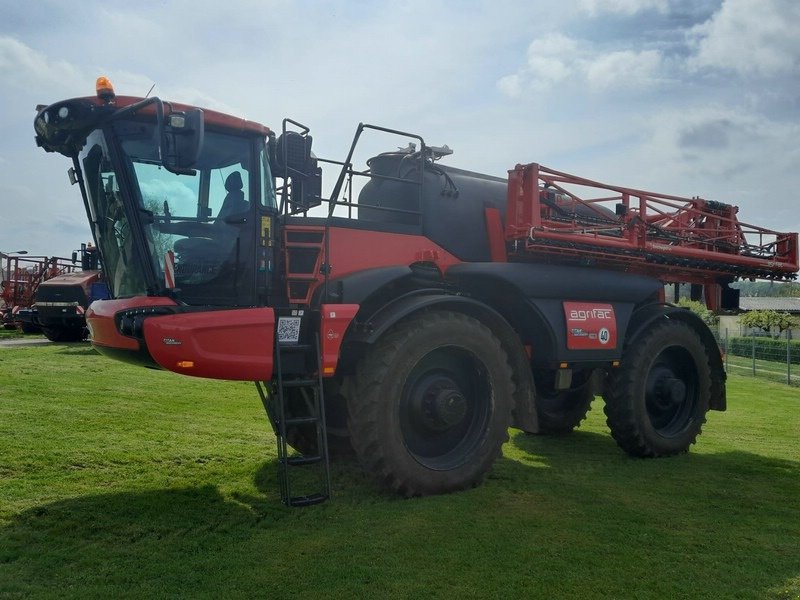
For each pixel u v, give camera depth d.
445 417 4.92
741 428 8.70
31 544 3.66
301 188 5.31
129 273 4.87
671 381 6.70
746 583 3.41
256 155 4.93
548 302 5.96
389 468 4.66
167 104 4.40
